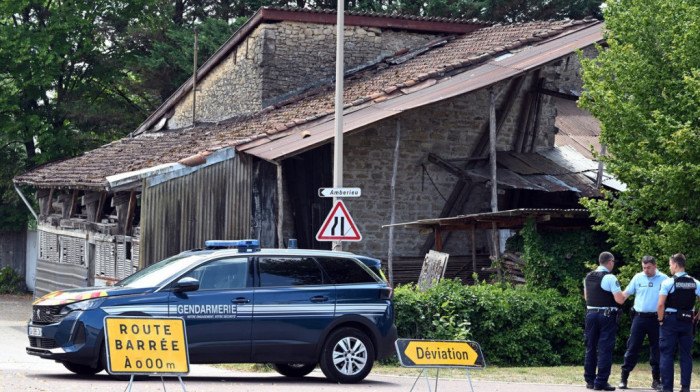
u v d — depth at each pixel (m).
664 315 13.02
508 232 25.02
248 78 29.27
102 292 12.30
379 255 24.45
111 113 39.72
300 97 27.73
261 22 28.45
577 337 17.88
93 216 26.56
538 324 17.58
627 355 13.77
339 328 13.20
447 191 25.34
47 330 12.23
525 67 22.28
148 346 9.50
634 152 18.17
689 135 16.67
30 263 40.41
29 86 36.91
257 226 22.03
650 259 13.56
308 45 28.91
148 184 21.09
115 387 11.48
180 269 12.64
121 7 39.47
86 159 29.98
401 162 24.86
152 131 34.75
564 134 28.73
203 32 39.16
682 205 17.41
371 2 38.78
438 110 25.38
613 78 19.09
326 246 23.67
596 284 13.40
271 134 22.61
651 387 14.02
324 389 12.22
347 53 29.34
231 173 21.91
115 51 40.75
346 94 25.75
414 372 15.45
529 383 14.34
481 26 30.69
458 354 10.97
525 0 38.00
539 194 26.39
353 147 24.33
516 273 19.64
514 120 26.83
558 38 25.56
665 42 18.34
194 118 31.94
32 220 42.31
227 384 12.45
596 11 39.44
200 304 12.42
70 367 13.05
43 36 36.03
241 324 12.59
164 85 41.28
